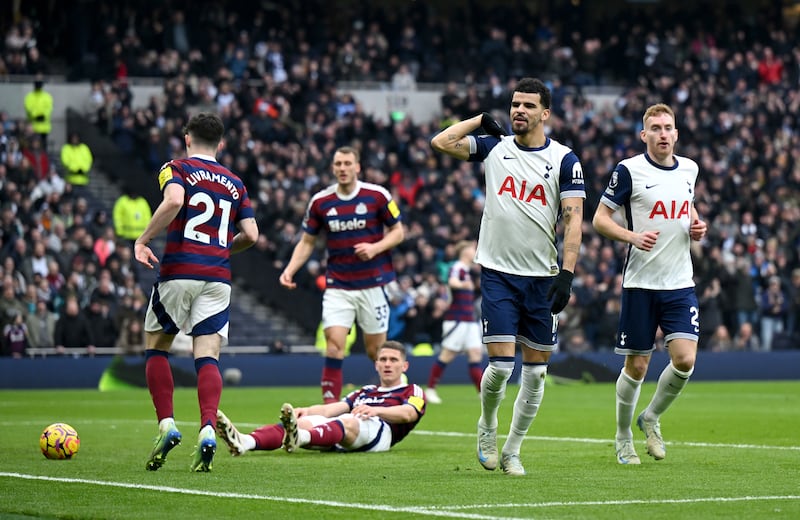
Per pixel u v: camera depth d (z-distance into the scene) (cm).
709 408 3219
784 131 6312
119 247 4662
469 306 3500
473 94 6066
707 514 1221
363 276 2439
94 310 4366
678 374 1738
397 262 4991
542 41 6644
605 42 6938
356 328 4872
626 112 6312
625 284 1759
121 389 4353
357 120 5700
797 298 5309
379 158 5553
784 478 1558
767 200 5797
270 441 1842
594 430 2447
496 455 1631
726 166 6053
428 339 4791
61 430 1775
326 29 6359
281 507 1263
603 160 5919
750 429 2470
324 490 1412
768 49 6894
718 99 6450
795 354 5216
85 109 5641
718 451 1964
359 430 1903
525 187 1586
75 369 4316
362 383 4678
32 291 4338
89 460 1758
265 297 5084
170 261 1611
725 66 6756
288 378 4650
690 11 7375
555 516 1195
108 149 5375
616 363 4959
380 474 1594
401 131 5759
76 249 4559
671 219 1733
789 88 6631
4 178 4734
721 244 5512
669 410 3122
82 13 5753
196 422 2633
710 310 5166
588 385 4781
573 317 5000
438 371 3497
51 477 1533
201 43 5919
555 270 1602
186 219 1614
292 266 2448
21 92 5562
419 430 2459
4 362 4222
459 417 2867
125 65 5719
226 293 1638
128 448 1964
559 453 1927
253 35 6150
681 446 2061
